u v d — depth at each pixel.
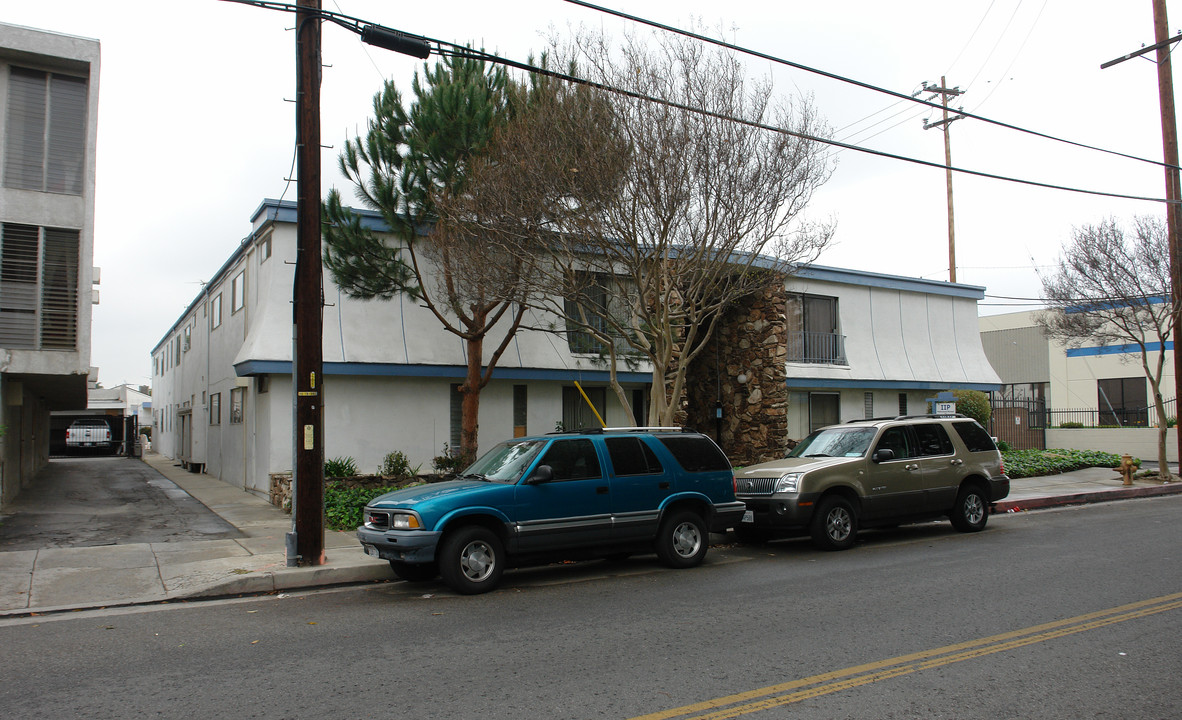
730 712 5.02
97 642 7.02
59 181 14.52
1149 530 12.80
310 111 10.29
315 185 10.30
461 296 15.56
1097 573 9.33
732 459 20.89
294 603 8.70
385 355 16.64
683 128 12.94
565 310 17.22
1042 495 17.25
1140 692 5.33
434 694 5.45
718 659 6.17
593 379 18.80
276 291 16.47
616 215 13.36
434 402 17.62
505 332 18.05
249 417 18.97
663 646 6.57
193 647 6.82
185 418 30.50
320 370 10.30
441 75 14.90
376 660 6.32
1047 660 6.04
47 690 5.67
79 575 9.68
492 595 8.90
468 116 14.20
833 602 8.12
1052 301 25.16
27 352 14.11
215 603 8.77
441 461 16.64
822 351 22.44
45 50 14.27
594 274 15.74
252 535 12.45
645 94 12.93
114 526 13.38
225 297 22.69
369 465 16.75
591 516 9.70
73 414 45.06
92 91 14.66
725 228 13.85
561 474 9.68
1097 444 28.05
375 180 14.71
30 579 9.49
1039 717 4.91
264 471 17.16
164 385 41.34
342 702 5.32
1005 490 13.57
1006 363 41.94
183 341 32.19
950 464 12.95
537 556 9.53
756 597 8.48
